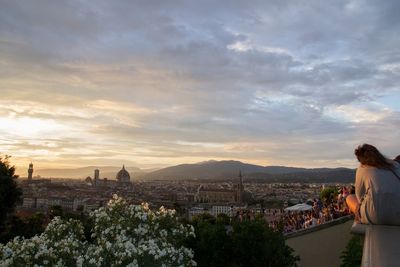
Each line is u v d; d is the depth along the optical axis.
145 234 7.05
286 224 18.06
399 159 4.31
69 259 5.95
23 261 5.96
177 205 76.31
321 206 20.02
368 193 3.66
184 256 6.95
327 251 12.41
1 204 19.20
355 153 4.02
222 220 10.15
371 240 2.88
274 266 9.09
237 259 8.94
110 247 5.80
